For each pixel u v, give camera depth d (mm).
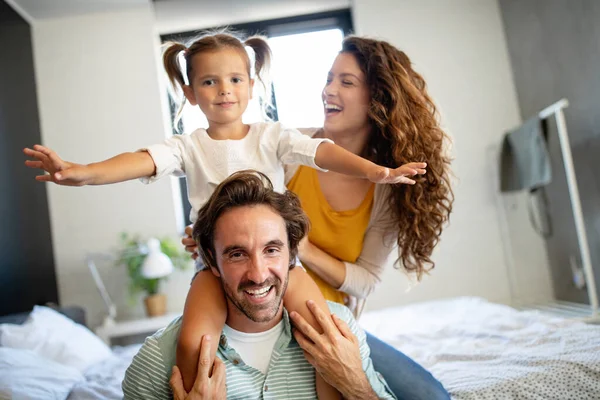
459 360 2072
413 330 2697
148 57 4148
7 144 3455
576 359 1760
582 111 3312
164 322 3609
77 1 3945
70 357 2426
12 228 3359
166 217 4039
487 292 4086
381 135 1665
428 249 1641
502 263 4098
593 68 3150
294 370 1263
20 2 3832
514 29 4066
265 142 1396
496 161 4152
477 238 4117
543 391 1640
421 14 4242
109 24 4160
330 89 1617
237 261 1137
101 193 4047
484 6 4258
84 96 4113
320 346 1189
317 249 1564
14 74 3727
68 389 1999
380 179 1179
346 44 1671
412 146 1576
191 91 1455
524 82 4039
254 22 4348
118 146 4094
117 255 3801
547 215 3900
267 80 1621
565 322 2414
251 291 1136
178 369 1146
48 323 2613
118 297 4008
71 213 4020
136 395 1205
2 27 3621
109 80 4129
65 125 4090
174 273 4035
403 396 1458
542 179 3516
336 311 1353
